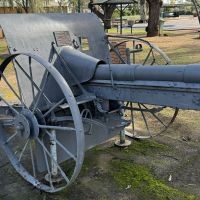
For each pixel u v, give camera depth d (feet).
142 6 102.32
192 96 8.29
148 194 10.05
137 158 12.32
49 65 8.68
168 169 11.49
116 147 13.23
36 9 65.16
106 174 11.25
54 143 9.77
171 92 8.62
